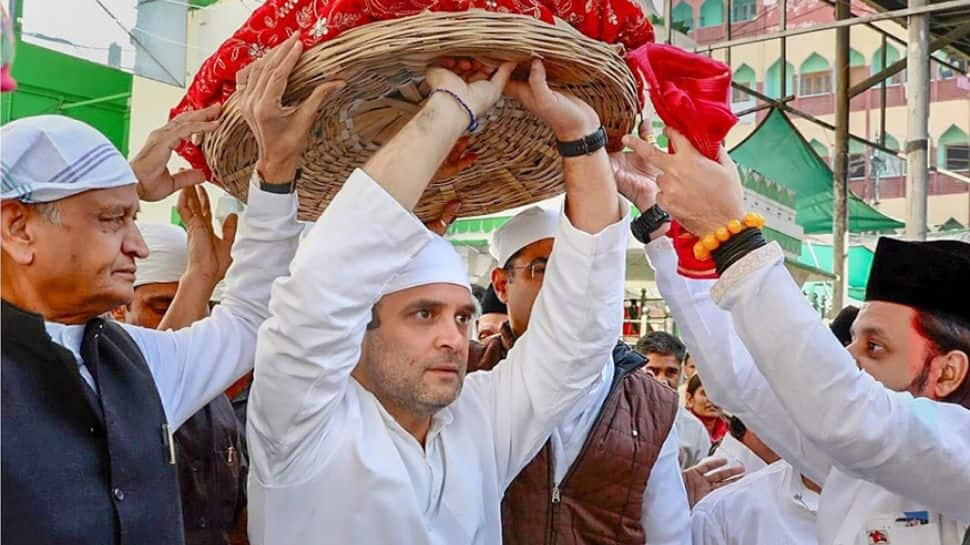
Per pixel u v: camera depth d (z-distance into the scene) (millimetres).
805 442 2246
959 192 17547
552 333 2072
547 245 2676
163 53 3451
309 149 2053
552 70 1834
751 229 1732
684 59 1831
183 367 1995
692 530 2742
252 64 1801
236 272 2100
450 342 1958
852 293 10383
